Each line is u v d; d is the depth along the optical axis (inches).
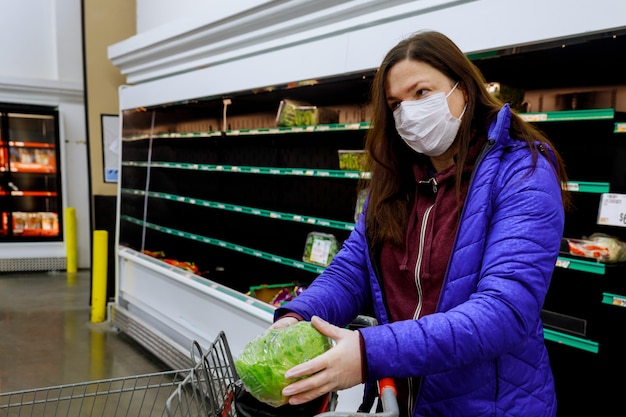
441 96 42.2
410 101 43.1
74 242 280.1
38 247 278.8
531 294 35.4
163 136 171.3
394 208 47.7
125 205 181.5
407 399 46.9
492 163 40.4
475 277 39.3
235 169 138.9
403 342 33.6
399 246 47.1
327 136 124.5
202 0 152.8
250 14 108.7
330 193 124.7
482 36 68.6
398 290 47.3
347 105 120.3
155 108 166.9
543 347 43.2
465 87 43.0
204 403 39.4
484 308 34.5
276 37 108.0
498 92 85.0
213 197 161.2
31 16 279.1
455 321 34.1
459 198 42.6
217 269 155.5
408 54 42.4
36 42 281.4
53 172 281.7
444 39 43.0
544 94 89.3
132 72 170.2
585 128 81.1
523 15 64.1
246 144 148.5
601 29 57.6
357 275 50.6
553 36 61.6
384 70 44.1
